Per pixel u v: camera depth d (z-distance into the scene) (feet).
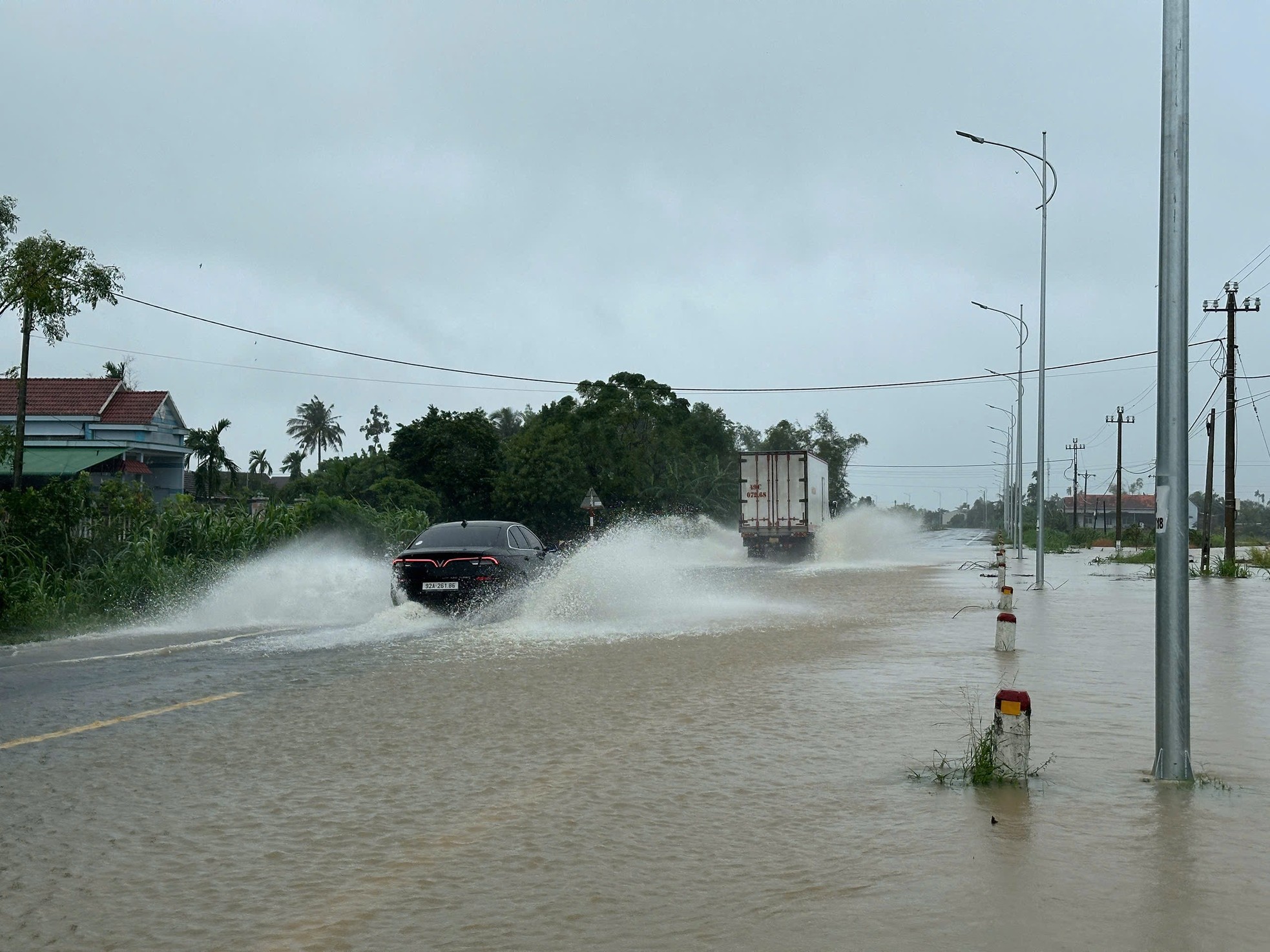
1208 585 110.32
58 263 72.84
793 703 35.14
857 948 15.34
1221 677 42.60
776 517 152.25
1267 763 27.09
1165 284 26.03
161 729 30.89
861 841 20.39
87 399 150.92
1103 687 39.09
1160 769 25.16
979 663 45.37
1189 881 18.06
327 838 20.59
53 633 56.24
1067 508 476.54
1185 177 26.14
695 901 17.28
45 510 67.21
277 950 15.39
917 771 25.94
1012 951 15.20
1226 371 137.49
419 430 190.49
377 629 57.11
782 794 23.73
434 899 17.38
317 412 349.61
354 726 31.19
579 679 40.16
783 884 18.03
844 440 428.56
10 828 21.26
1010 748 24.91
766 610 71.05
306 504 92.53
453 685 38.58
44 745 28.81
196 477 164.35
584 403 228.22
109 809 22.56
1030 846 19.99
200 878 18.40
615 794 23.77
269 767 26.18
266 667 43.21
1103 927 16.06
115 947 15.53
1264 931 15.89
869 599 82.64
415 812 22.34
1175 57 26.20
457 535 64.49
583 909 16.96
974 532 497.87
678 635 55.16
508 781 24.85
